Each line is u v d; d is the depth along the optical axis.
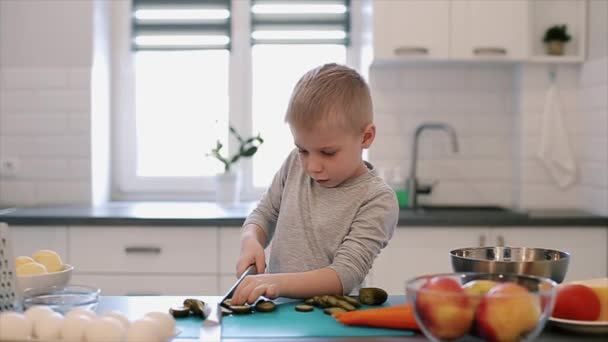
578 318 1.05
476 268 1.17
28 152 3.24
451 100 3.26
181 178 3.48
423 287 0.96
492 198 3.29
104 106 3.39
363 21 3.30
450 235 2.71
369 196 1.51
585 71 3.06
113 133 3.49
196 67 3.48
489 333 0.88
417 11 2.95
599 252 2.73
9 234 1.08
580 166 3.11
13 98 3.22
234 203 3.26
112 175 3.50
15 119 3.23
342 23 3.40
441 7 2.95
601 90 2.89
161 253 2.72
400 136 3.25
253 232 1.64
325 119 1.39
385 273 2.71
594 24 2.97
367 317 1.07
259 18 3.40
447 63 3.18
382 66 3.23
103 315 0.99
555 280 1.18
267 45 3.45
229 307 1.18
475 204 3.29
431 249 2.71
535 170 3.13
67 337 0.93
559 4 3.13
